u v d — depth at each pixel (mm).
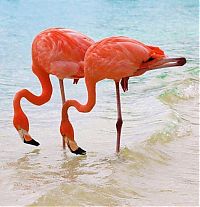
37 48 13773
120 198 11039
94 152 14023
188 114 18094
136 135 15305
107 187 11422
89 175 12289
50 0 53844
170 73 24562
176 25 40594
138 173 12625
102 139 15125
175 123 16172
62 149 14422
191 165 13352
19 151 14219
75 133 15703
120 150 13852
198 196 11445
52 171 12633
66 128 13383
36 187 11484
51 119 17281
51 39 13602
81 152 13484
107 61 12781
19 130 13828
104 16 44312
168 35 35906
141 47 12852
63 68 13516
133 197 11172
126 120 17000
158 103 18734
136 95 20719
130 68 12820
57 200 10516
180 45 32219
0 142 14883
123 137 15203
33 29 36156
